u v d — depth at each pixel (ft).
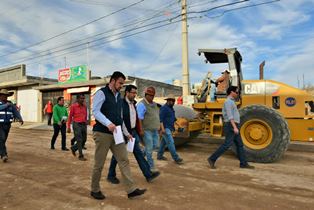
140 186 15.90
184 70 42.55
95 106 13.07
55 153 27.25
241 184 16.35
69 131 25.03
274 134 21.77
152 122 18.62
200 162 22.67
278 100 24.08
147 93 18.47
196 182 16.74
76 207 12.74
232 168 20.48
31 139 39.40
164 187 15.72
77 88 66.80
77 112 24.50
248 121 22.62
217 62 29.81
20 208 12.69
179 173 18.98
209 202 13.33
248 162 22.58
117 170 19.75
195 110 27.84
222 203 13.20
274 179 17.43
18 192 14.93
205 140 34.60
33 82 77.61
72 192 14.87
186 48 42.57
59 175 18.45
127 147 14.89
